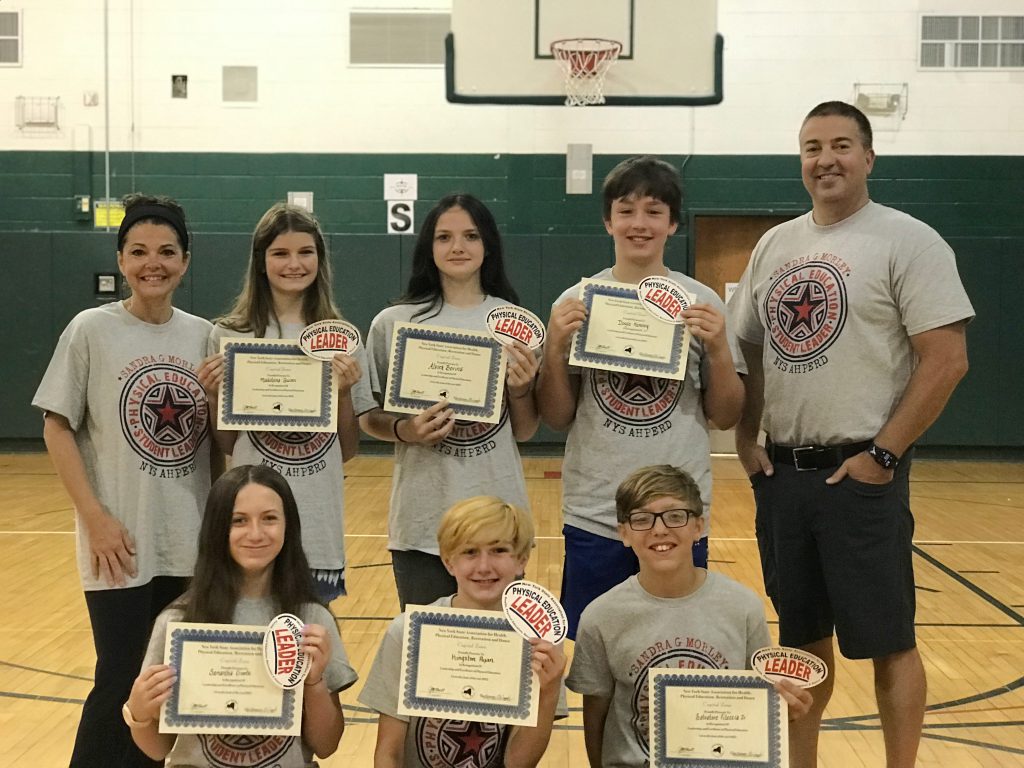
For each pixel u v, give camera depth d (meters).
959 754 3.43
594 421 2.90
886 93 10.65
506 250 10.77
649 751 2.51
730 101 10.78
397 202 10.97
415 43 10.88
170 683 2.33
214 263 10.74
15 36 10.79
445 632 2.40
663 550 2.53
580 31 6.43
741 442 3.13
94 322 2.78
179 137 10.91
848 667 4.36
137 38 10.84
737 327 3.15
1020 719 3.76
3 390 10.79
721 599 2.61
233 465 2.87
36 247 10.72
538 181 10.94
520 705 2.36
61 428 2.76
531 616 2.37
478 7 6.45
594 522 2.88
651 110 10.84
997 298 10.62
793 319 2.88
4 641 4.61
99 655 2.73
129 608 2.73
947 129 10.68
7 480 9.21
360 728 3.58
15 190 10.90
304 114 10.92
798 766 3.00
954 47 10.62
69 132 10.86
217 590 2.47
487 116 10.91
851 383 2.79
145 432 2.76
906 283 2.73
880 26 10.64
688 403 2.91
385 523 7.37
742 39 10.74
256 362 2.82
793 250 2.95
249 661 2.38
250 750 2.42
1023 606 5.36
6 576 5.85
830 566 2.83
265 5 10.85
